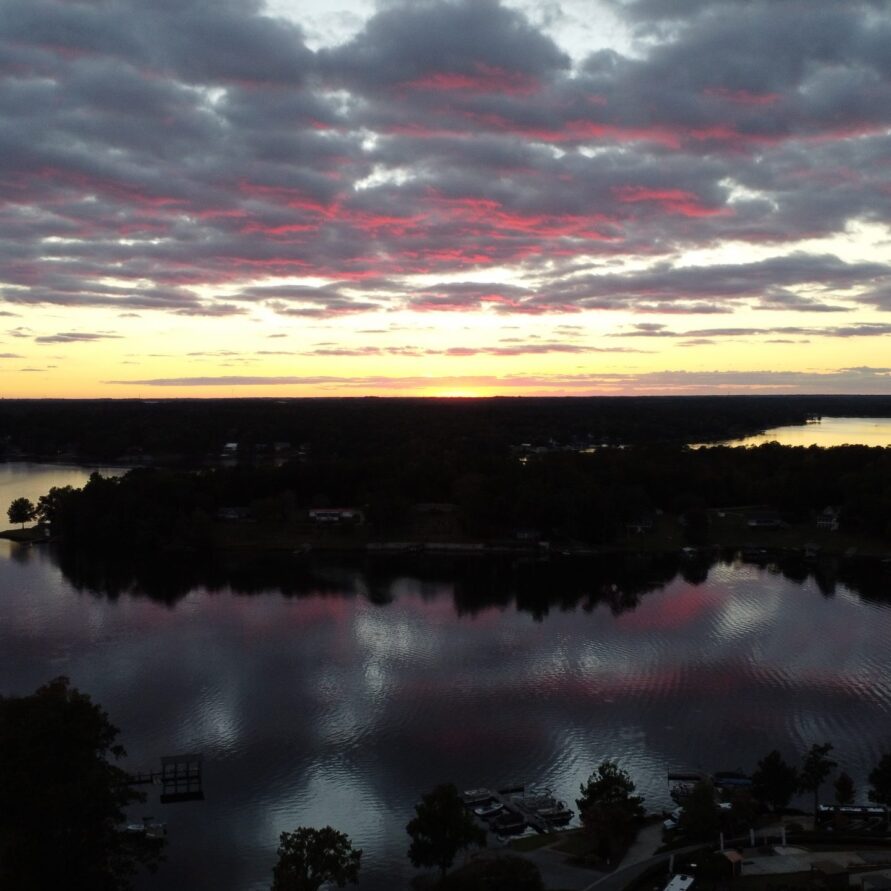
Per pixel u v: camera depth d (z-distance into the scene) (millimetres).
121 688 134875
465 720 122250
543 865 82938
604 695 131250
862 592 198250
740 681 136750
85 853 72938
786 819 93938
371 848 90562
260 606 186625
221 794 101625
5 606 186000
